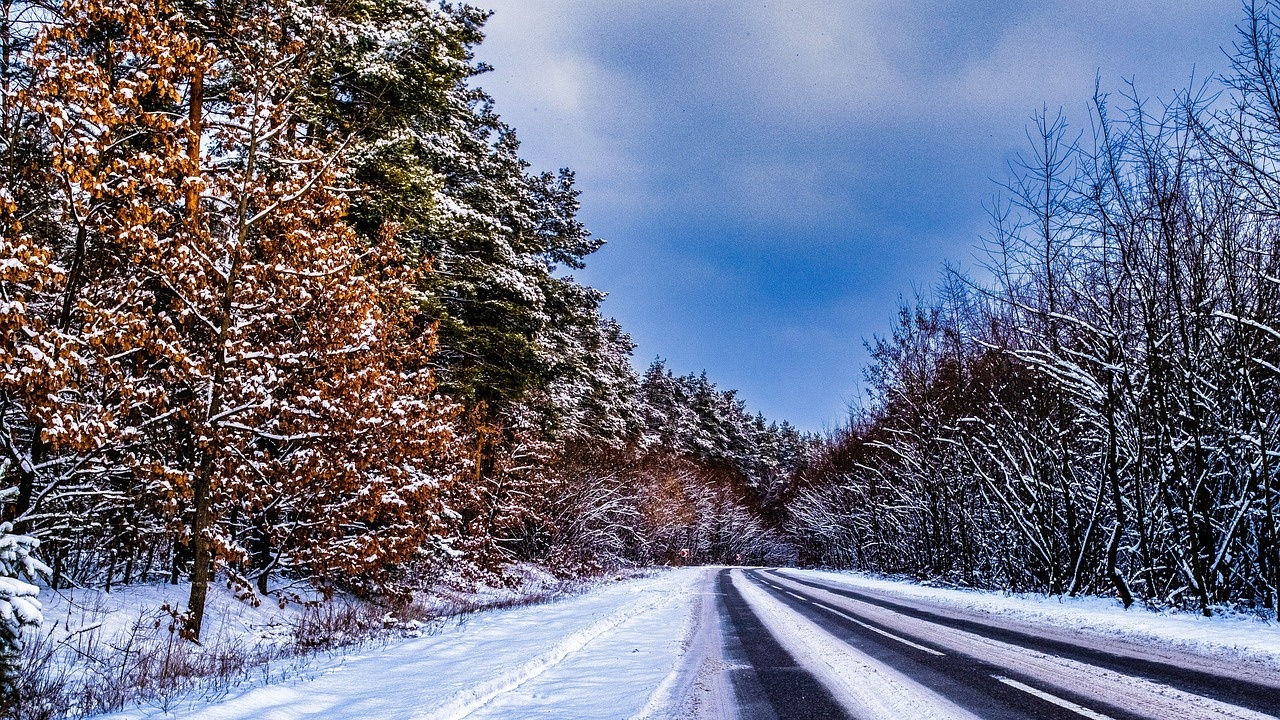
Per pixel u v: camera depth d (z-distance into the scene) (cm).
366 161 1614
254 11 1164
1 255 758
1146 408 1625
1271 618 1166
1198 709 565
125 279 1106
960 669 770
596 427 4378
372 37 1562
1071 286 1758
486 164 2480
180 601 1230
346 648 1088
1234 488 1462
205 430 1023
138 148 1092
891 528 4112
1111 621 1240
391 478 1282
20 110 878
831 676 754
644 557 6000
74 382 915
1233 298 1370
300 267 1138
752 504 10156
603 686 733
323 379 1164
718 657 917
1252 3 1179
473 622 1468
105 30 973
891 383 3291
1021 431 2295
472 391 2241
